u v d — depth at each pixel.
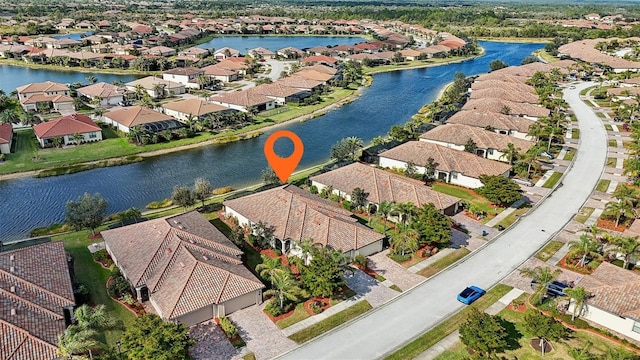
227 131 125.62
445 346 47.41
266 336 48.91
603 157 103.38
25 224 76.75
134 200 86.25
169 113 137.88
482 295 55.69
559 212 77.75
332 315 52.31
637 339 47.91
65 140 111.94
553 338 45.84
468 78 185.00
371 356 46.09
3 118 123.25
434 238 63.50
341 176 83.12
